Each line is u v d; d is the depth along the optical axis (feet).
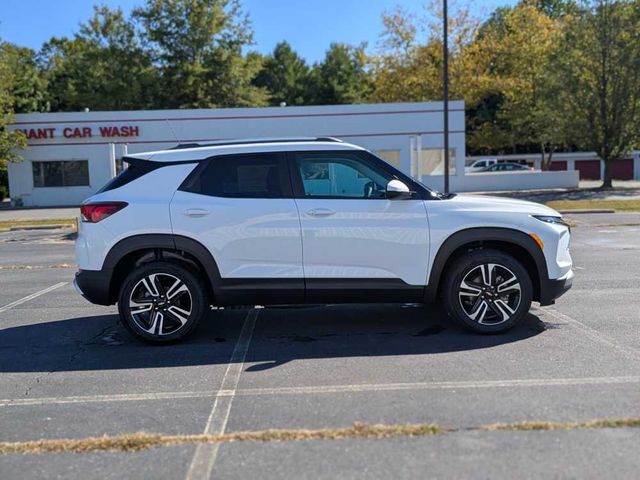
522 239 18.61
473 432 11.93
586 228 54.13
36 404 14.21
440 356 17.11
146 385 15.35
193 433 12.25
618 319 20.84
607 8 101.50
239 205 18.48
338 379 15.35
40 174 107.34
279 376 15.74
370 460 10.86
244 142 19.58
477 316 18.98
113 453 11.44
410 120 108.27
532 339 18.58
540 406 13.16
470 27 140.26
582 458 10.76
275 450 11.36
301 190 18.72
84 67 162.91
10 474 10.73
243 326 21.25
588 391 14.02
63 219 78.23
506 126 171.22
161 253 18.98
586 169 183.21
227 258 18.44
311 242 18.42
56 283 31.91
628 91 102.73
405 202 18.62
